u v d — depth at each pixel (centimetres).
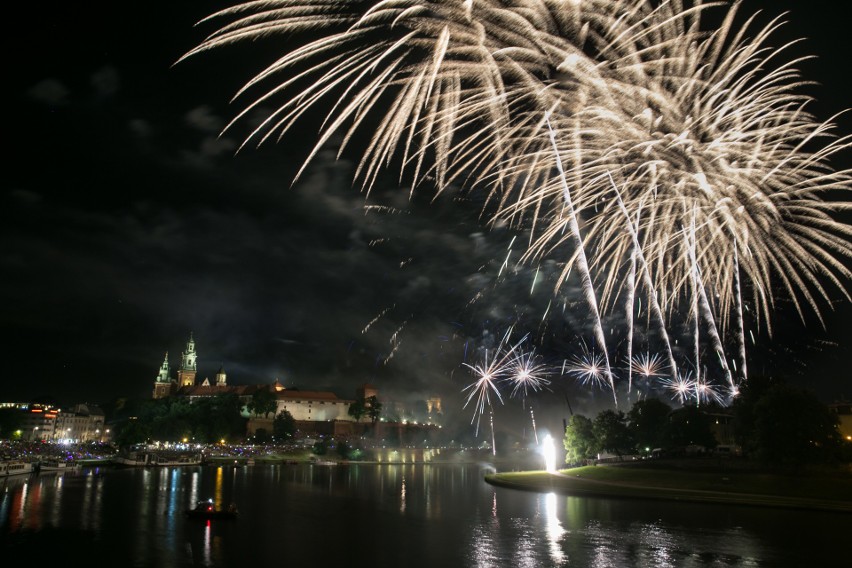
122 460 18462
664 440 12875
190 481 13462
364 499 10319
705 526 6844
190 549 5794
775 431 9719
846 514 7531
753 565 5059
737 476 10200
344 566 5131
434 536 6500
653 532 6538
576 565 5125
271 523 7419
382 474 17712
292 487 12525
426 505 9388
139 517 7725
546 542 6091
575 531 6681
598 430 14562
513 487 12288
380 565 5159
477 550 5747
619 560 5284
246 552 5675
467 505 9325
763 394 10500
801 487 9206
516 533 6631
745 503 8475
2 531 6644
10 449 18425
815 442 9619
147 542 6103
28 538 6266
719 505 8556
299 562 5284
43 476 13650
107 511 8231
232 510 7831
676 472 11156
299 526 7206
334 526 7219
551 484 11800
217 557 5466
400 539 6331
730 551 5538
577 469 13575
